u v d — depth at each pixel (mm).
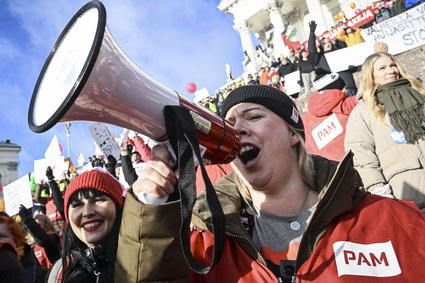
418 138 2209
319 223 1131
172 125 912
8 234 2625
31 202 7000
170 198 995
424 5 5852
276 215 1282
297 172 1358
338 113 3830
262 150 1313
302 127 1455
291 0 31703
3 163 34375
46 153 8117
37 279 2914
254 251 1133
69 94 763
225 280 1121
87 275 1825
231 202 1305
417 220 1150
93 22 838
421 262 1025
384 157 2312
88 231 1886
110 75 829
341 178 1171
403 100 2295
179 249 1008
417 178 2154
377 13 10070
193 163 863
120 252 1060
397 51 6012
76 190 1942
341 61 6242
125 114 903
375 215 1173
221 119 1106
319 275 1052
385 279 1011
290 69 10227
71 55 860
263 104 1371
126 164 5031
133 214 996
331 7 29859
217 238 823
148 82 943
